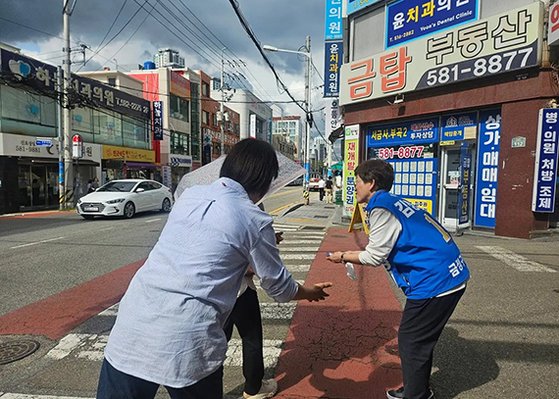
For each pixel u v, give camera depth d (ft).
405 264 7.64
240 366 10.31
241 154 5.84
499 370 9.66
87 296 16.28
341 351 10.90
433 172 32.89
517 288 15.85
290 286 5.74
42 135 62.69
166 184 100.58
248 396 8.70
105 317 13.94
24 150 57.57
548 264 19.71
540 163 25.68
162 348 4.70
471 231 29.48
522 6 25.72
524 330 11.90
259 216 5.29
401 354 7.91
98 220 43.55
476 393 8.70
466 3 28.53
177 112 112.27
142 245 27.61
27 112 59.88
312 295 6.57
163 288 4.85
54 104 64.95
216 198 5.22
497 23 26.48
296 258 22.75
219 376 5.32
